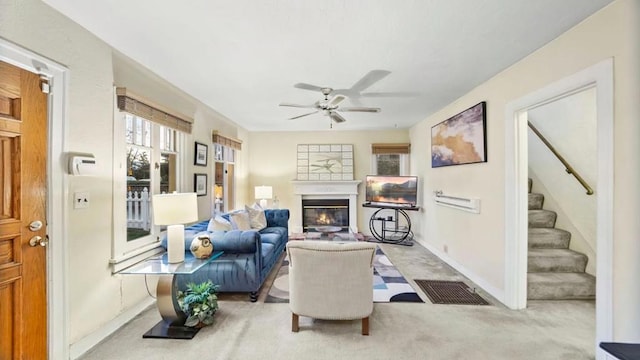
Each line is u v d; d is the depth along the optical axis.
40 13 1.81
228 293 3.24
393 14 1.95
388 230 6.10
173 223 2.50
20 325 1.75
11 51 1.66
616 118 1.83
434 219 4.96
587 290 3.00
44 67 1.84
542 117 3.94
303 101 4.06
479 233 3.44
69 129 2.02
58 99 1.94
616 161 1.83
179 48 2.44
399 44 2.38
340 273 2.33
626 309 1.79
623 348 1.30
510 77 2.85
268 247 3.69
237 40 2.30
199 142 4.11
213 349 2.17
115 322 2.45
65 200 1.98
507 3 1.84
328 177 6.68
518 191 2.81
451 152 4.19
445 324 2.54
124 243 2.58
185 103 3.72
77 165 2.03
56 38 1.91
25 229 1.77
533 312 2.76
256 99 3.97
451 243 4.25
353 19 2.01
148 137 3.08
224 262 3.03
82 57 2.12
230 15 1.95
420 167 5.76
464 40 2.32
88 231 2.19
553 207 3.75
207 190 4.38
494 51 2.52
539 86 2.47
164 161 3.40
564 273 3.23
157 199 2.48
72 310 2.04
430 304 2.95
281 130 6.60
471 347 2.20
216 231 3.26
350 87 3.47
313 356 2.09
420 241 5.73
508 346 2.21
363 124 6.00
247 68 2.88
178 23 2.05
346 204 6.70
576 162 3.42
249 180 6.72
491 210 3.20
